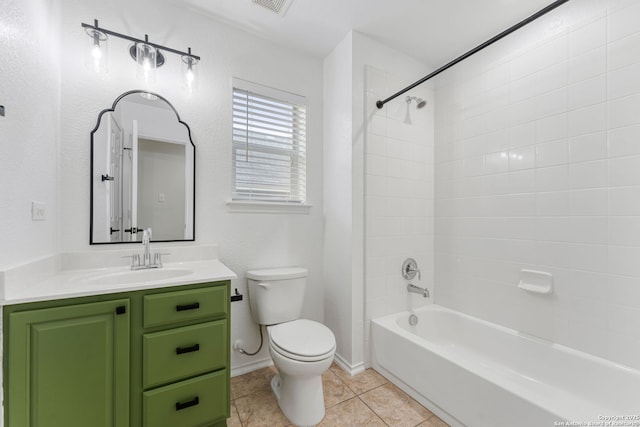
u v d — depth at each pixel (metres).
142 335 1.13
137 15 1.57
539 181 1.64
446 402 1.41
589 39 1.43
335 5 1.67
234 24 1.83
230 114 1.84
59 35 1.37
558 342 1.55
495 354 1.80
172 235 1.65
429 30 1.89
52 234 1.31
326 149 2.19
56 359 0.98
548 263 1.59
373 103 1.99
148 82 1.59
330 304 2.10
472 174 2.03
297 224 2.09
